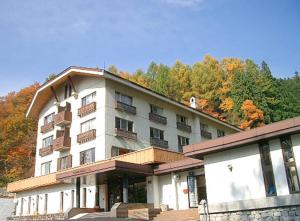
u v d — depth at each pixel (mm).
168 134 33594
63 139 30750
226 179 15547
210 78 61688
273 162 14266
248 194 14719
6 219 33125
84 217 21672
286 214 13391
